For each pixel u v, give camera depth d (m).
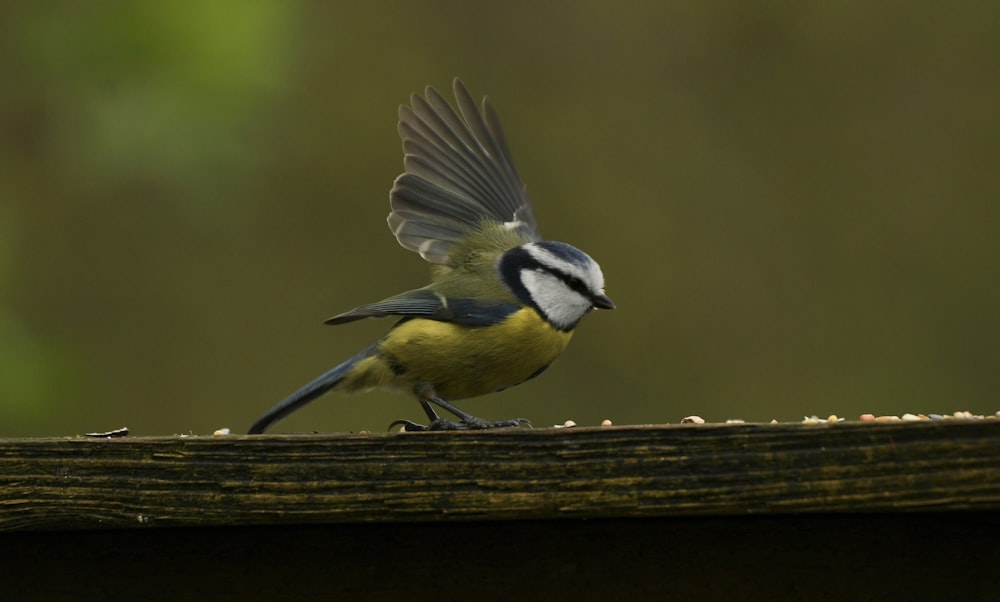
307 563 4.75
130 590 4.77
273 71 12.16
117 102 11.77
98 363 13.93
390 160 15.49
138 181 12.27
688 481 4.44
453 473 4.54
